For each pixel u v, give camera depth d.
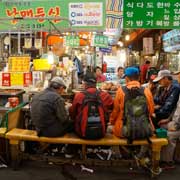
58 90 4.88
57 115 4.70
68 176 4.66
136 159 4.79
